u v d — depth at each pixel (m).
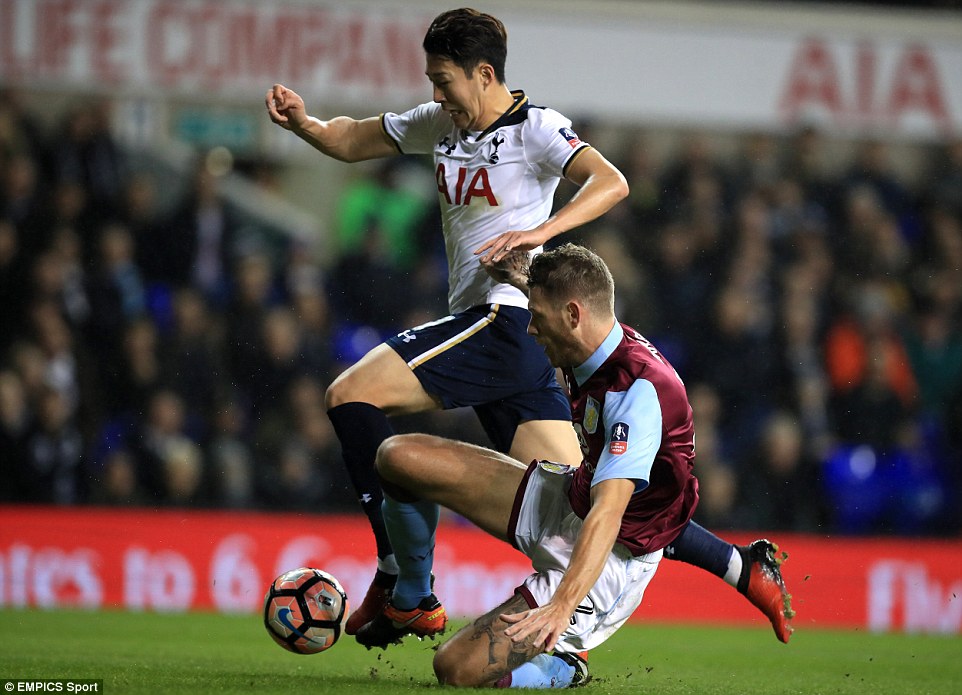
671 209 40.12
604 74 40.22
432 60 16.36
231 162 42.66
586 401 13.93
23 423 31.78
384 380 16.52
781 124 41.44
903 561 32.34
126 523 29.48
